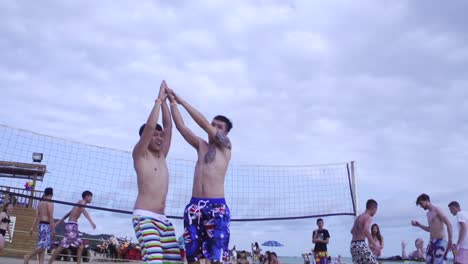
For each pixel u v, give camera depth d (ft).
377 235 29.84
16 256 44.42
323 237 34.04
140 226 12.89
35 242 46.73
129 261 52.11
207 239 12.79
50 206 26.81
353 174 28.68
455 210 24.73
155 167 13.70
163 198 13.64
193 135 14.46
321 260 33.63
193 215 13.07
